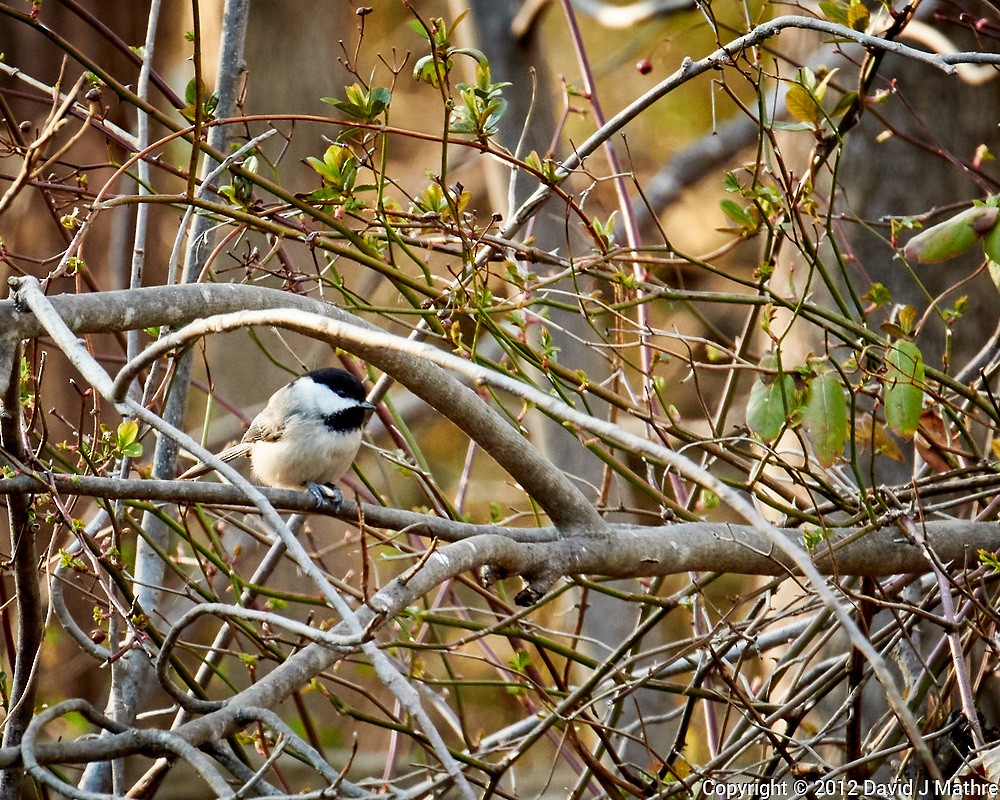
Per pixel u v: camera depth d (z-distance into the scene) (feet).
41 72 52.65
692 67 26.99
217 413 67.46
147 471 33.83
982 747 23.54
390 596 21.54
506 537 24.71
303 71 57.00
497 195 47.29
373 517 27.27
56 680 45.47
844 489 32.17
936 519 33.65
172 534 45.06
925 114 42.04
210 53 56.08
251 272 31.27
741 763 40.27
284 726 19.90
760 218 28.32
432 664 48.49
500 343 28.25
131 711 31.55
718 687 38.91
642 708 44.83
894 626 29.14
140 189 42.88
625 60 64.18
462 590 53.06
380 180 27.25
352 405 33.14
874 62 27.96
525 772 49.08
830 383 26.76
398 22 71.36
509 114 47.47
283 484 34.06
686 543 26.61
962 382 34.35
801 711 30.91
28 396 27.61
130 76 54.03
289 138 30.76
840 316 30.89
